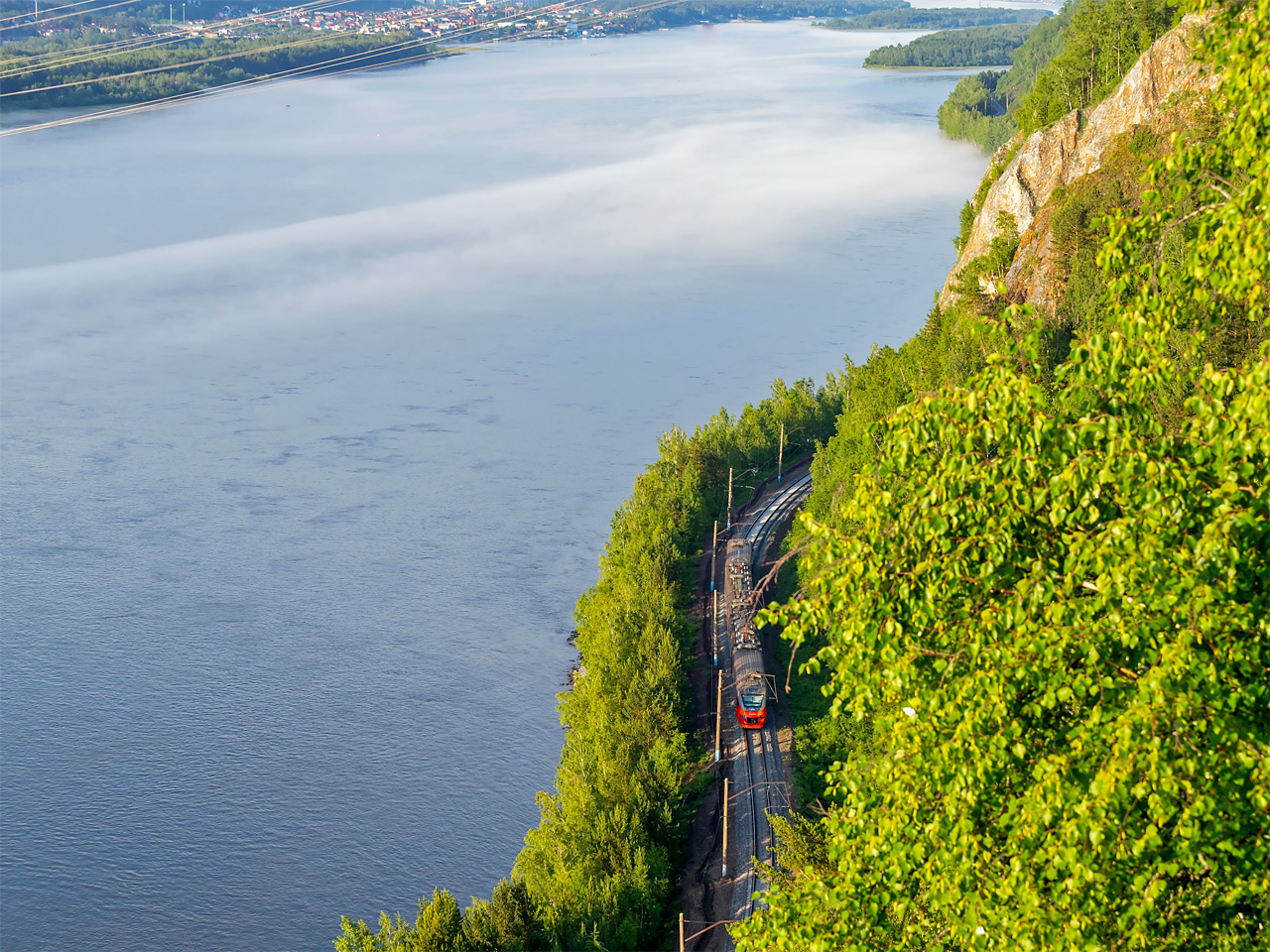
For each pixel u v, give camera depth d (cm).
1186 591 2147
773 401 19975
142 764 16212
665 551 14325
